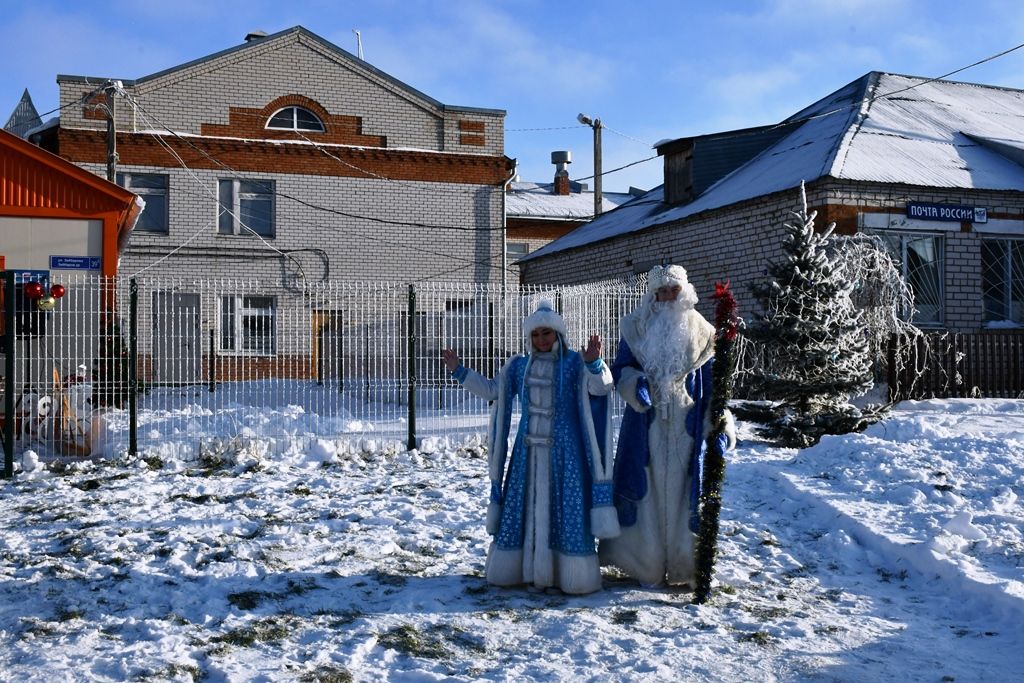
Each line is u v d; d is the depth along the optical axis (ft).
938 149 60.39
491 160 87.40
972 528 20.80
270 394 49.37
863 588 18.92
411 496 27.45
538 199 127.75
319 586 18.65
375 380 47.73
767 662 14.60
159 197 80.02
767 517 24.30
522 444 18.47
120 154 78.38
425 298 44.80
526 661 14.69
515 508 18.44
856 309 43.73
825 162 55.83
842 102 69.56
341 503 26.27
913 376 48.29
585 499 18.15
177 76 81.20
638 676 13.96
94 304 40.16
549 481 18.25
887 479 26.27
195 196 80.23
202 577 19.08
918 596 18.38
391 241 84.99
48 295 36.11
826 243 38.60
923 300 55.62
